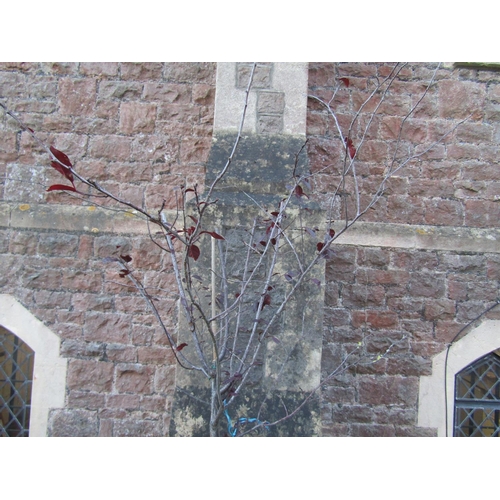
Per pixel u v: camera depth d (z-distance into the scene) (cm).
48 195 331
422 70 342
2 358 337
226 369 247
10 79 336
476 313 329
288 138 285
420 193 336
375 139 338
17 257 328
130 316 326
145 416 321
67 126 336
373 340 327
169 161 335
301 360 253
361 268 330
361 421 321
